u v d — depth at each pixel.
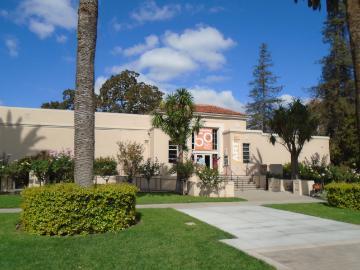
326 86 40.56
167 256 7.48
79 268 6.63
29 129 28.55
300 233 10.38
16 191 21.42
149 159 28.17
